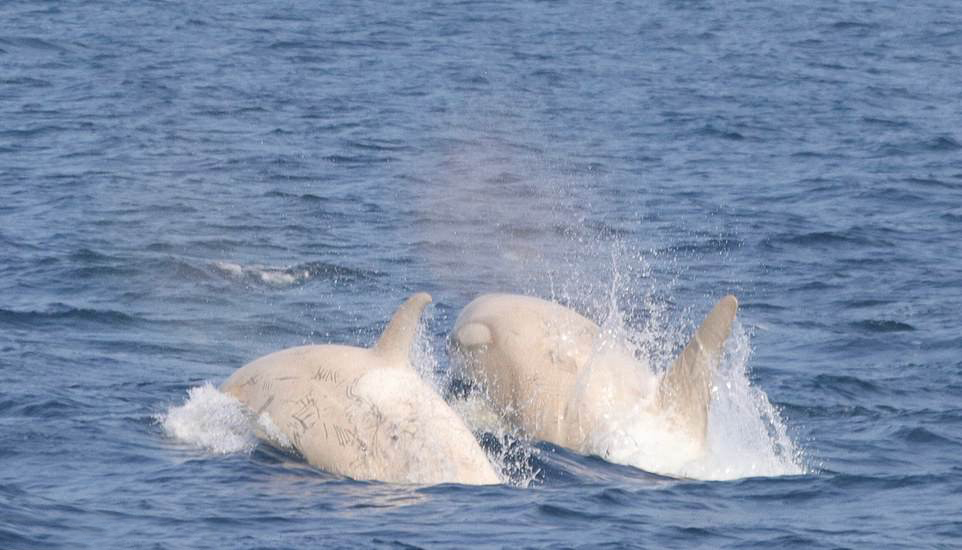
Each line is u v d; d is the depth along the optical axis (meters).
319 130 170.62
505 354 56.25
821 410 66.38
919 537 46.75
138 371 67.50
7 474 48.97
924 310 88.81
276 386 50.97
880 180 140.12
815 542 45.88
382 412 49.88
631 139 172.88
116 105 179.12
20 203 117.38
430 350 70.38
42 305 81.94
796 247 110.12
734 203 129.62
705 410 54.22
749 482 53.19
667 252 109.56
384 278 96.69
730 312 53.47
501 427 56.09
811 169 148.50
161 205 119.88
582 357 56.25
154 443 52.97
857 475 54.38
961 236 113.44
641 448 54.34
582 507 48.25
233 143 157.25
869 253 107.25
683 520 47.78
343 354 51.31
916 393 70.00
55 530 43.62
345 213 121.88
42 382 63.09
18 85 192.12
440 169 149.25
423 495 48.19
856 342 80.62
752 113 193.25
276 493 47.62
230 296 88.25
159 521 44.78
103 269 92.56
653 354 68.88
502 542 44.06
